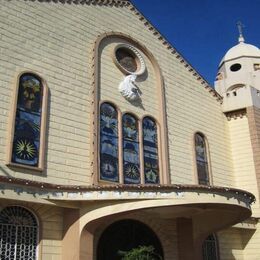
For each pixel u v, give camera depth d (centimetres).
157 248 2033
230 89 3173
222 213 1883
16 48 1792
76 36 2073
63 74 1938
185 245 2028
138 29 2453
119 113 2109
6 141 1630
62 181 1752
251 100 2772
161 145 2253
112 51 2233
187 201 1616
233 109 2795
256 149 2655
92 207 1605
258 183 2578
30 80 1794
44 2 1986
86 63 2067
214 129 2691
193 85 2669
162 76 2452
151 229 2044
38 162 1698
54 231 1638
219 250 2377
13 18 1828
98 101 2030
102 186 1587
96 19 2217
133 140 2128
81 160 1853
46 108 1797
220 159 2630
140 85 2300
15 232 1550
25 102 1742
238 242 2512
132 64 2361
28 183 1512
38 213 1614
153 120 2291
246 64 3266
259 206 2530
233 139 2773
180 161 2334
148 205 1578
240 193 1777
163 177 2184
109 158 1967
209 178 2484
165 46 2588
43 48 1897
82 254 1552
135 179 2048
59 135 1814
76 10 2130
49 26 1964
